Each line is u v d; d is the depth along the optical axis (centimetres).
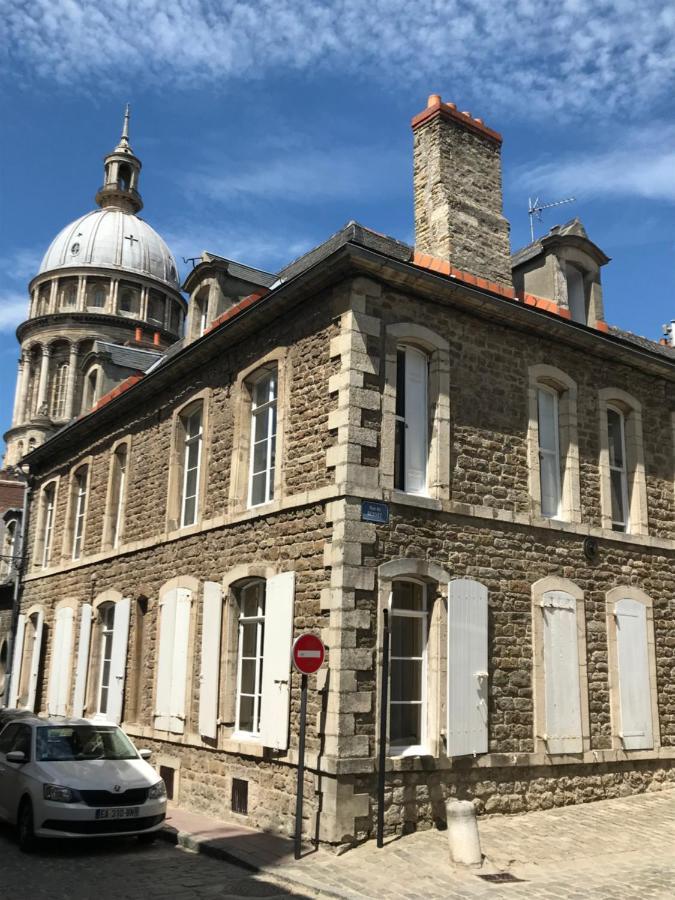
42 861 876
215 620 1203
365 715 958
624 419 1393
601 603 1251
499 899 734
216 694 1170
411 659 1041
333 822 901
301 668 895
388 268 1062
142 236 5794
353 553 981
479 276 1283
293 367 1145
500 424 1187
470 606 1080
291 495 1092
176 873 836
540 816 1066
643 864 868
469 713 1046
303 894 761
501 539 1145
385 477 1032
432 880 794
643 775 1236
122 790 941
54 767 959
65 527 1895
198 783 1191
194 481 1412
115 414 1711
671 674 1327
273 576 1091
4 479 3381
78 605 1730
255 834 993
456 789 1022
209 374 1372
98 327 5284
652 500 1375
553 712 1140
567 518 1245
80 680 1636
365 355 1045
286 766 1010
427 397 1136
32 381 5359
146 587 1459
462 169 1323
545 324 1238
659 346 1706
